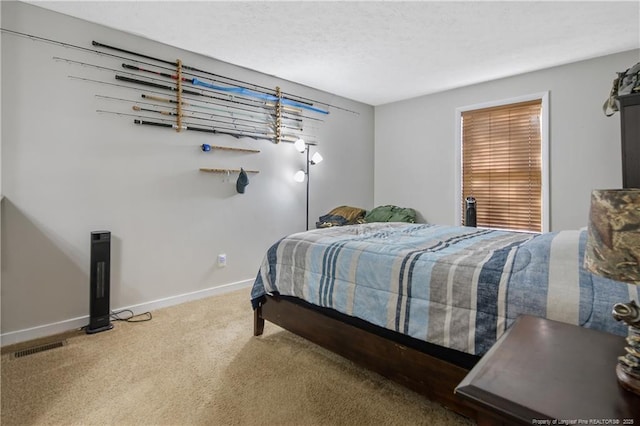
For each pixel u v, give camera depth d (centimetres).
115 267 266
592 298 108
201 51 303
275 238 378
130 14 239
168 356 203
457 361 134
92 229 254
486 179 395
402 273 153
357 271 170
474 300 129
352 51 303
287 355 204
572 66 329
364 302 164
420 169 450
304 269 198
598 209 67
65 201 242
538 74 350
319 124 422
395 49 298
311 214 416
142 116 277
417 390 147
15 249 223
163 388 169
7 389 168
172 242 297
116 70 262
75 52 243
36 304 231
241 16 242
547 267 124
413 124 455
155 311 282
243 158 346
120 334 236
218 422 144
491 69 348
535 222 361
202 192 316
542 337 88
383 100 468
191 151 307
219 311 282
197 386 171
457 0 221
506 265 132
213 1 223
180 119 297
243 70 343
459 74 362
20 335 224
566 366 73
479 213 402
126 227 271
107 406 155
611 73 308
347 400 159
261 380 177
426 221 445
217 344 220
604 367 72
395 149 475
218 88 323
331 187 440
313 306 195
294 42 283
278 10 233
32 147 228
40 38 229
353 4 226
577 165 329
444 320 135
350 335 174
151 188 283
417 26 256
